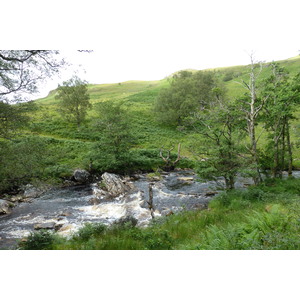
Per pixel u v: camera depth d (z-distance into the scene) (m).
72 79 41.97
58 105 44.22
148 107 63.09
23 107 11.70
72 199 19.53
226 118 19.14
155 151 35.22
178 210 15.84
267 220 7.19
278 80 19.34
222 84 62.03
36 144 13.43
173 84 59.25
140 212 15.82
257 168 18.50
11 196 19.48
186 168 32.34
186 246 6.76
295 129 21.42
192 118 20.09
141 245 8.07
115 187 21.92
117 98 80.50
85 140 39.88
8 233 12.71
